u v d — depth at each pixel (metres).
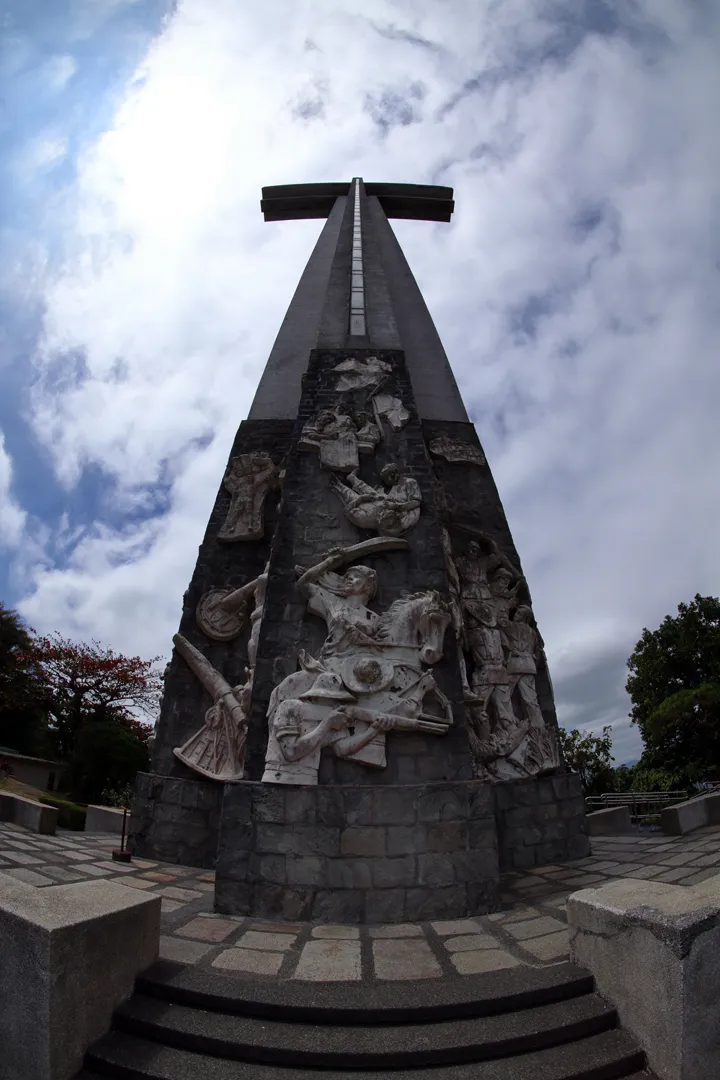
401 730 7.20
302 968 4.73
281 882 6.27
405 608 8.00
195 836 8.93
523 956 4.89
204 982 4.32
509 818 9.43
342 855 6.39
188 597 10.79
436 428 13.23
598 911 4.24
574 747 26.38
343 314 13.45
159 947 4.72
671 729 22.19
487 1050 3.70
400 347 11.84
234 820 6.57
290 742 6.91
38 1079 3.53
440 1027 3.92
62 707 25.95
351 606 8.04
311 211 23.81
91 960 3.90
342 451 9.54
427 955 5.03
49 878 6.82
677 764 22.36
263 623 8.15
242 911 6.18
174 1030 3.85
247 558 11.09
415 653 7.70
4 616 24.61
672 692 23.95
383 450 9.83
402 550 8.72
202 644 10.38
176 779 9.32
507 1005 4.07
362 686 7.30
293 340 15.00
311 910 6.13
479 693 10.16
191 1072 3.57
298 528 8.96
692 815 10.16
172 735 9.84
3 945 3.83
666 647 24.36
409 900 6.21
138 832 9.13
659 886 4.38
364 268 15.64
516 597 11.41
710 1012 3.49
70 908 4.08
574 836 9.52
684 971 3.47
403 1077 3.54
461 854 6.46
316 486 9.34
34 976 3.65
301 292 16.98
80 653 26.38
